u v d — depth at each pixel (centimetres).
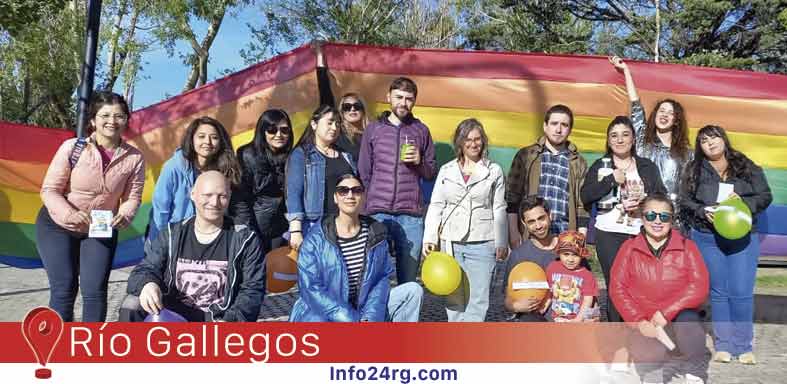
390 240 550
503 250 561
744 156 583
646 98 707
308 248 490
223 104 716
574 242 519
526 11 2353
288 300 885
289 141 599
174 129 717
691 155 604
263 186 594
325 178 556
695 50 2167
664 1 2166
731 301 585
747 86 700
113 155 515
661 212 499
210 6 1443
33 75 1633
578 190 587
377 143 555
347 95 594
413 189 556
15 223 718
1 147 711
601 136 713
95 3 609
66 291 507
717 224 550
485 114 719
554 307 522
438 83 718
